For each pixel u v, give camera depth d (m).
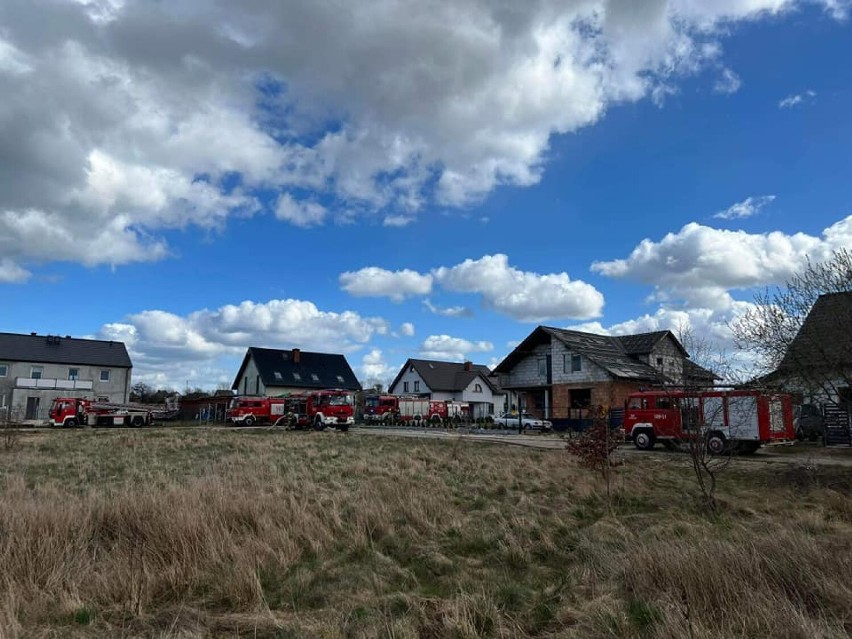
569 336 40.94
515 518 9.59
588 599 6.00
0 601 5.49
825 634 4.50
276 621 5.43
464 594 5.92
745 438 18.78
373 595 6.37
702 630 4.62
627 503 11.68
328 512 9.46
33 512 7.54
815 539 7.27
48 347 61.69
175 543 7.04
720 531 8.66
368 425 49.28
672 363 13.23
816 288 13.41
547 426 38.38
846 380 12.71
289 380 66.56
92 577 6.29
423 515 9.79
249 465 16.50
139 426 46.38
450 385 68.81
